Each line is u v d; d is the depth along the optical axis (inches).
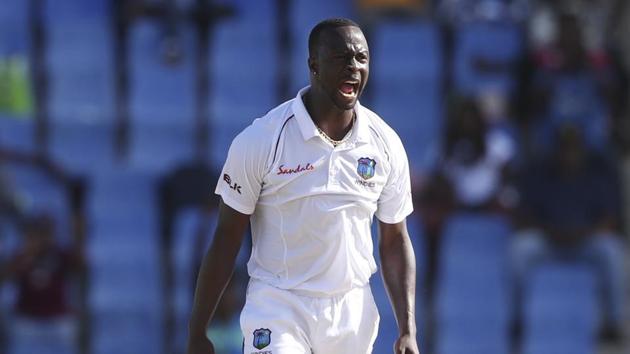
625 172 1696.6
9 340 1439.5
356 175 664.4
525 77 1680.6
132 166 1646.2
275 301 679.1
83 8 1788.9
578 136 1523.1
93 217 1550.2
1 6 1769.2
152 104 1704.0
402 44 1766.7
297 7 1806.1
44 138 1670.8
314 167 658.2
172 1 1756.9
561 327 1483.8
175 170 1562.5
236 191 666.8
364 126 665.6
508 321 1491.1
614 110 1690.5
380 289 1469.0
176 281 1481.3
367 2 1828.2
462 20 1813.5
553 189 1523.1
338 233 666.2
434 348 1480.1
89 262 1508.4
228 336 1365.7
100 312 1483.8
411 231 1512.1
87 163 1660.9
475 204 1540.4
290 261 674.8
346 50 641.6
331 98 649.6
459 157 1555.1
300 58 1752.0
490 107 1680.6
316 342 682.8
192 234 1501.0
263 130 659.4
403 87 1731.1
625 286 1583.4
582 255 1508.4
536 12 1815.9
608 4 1862.7
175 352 1473.9
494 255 1512.1
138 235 1540.4
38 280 1440.7
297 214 664.4
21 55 1729.8
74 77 1720.0
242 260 1386.6
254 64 1752.0
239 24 1784.0
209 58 1749.5
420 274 1498.5
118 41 1754.4
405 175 688.4
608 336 1507.1
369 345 697.6
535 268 1507.1
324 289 675.4
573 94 1648.6
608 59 1713.8
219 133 1680.6
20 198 1542.8
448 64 1753.2
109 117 1701.5
